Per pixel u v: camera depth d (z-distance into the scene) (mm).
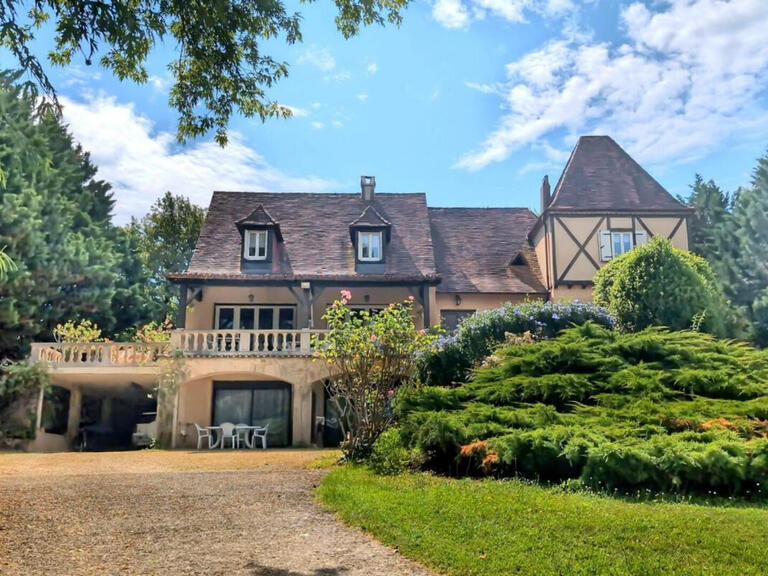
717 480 7344
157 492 8414
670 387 10211
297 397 18234
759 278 29203
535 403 10305
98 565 5168
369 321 11703
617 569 4820
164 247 39344
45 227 22750
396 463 9984
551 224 23922
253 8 7379
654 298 16250
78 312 23844
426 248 23906
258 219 22781
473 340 14875
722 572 4734
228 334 20141
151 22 7062
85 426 22656
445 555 5258
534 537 5656
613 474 7648
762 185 30922
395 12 7980
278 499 7938
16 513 6977
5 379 17781
